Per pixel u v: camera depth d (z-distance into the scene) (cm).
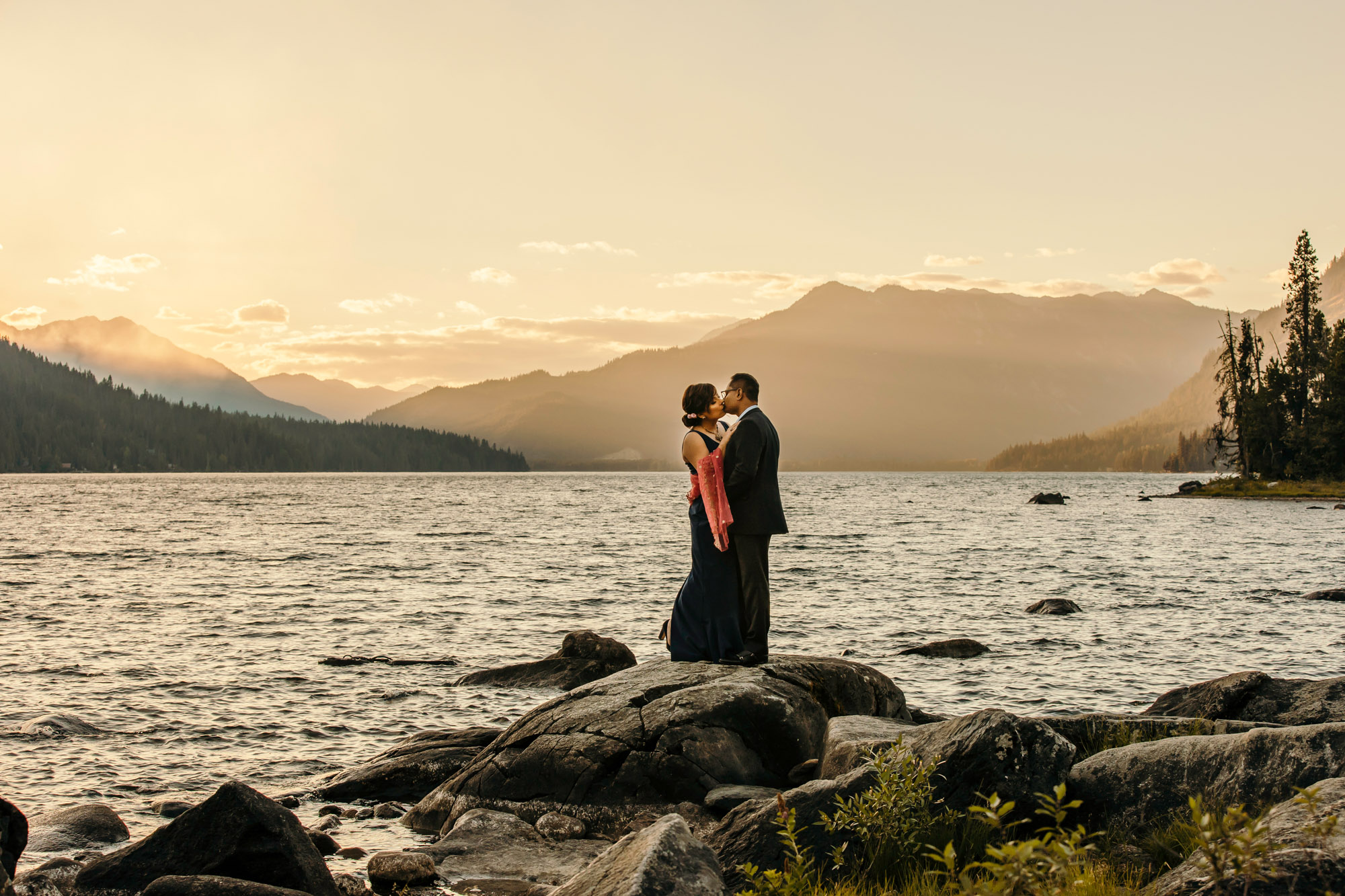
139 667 1706
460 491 14950
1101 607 2575
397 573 3384
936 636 2117
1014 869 352
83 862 725
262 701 1457
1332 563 3769
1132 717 787
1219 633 2141
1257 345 9969
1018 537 5250
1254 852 369
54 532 5369
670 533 5669
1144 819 569
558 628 2225
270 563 3734
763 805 619
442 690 1536
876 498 12188
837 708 884
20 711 1373
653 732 821
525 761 852
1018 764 580
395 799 986
